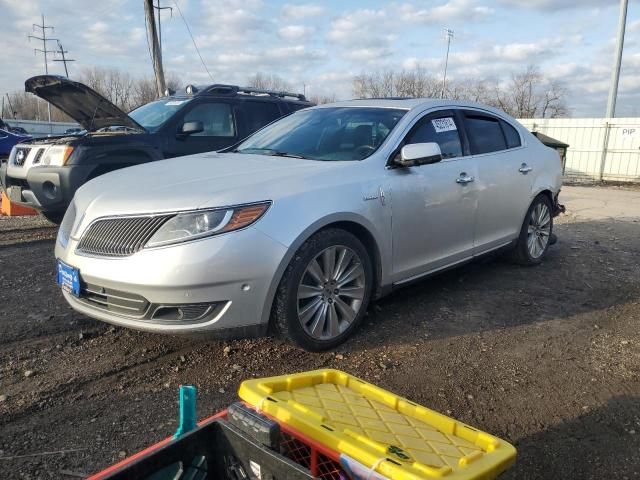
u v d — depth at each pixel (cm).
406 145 410
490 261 621
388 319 435
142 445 270
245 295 321
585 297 509
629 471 262
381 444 168
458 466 162
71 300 364
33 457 258
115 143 646
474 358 374
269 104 801
